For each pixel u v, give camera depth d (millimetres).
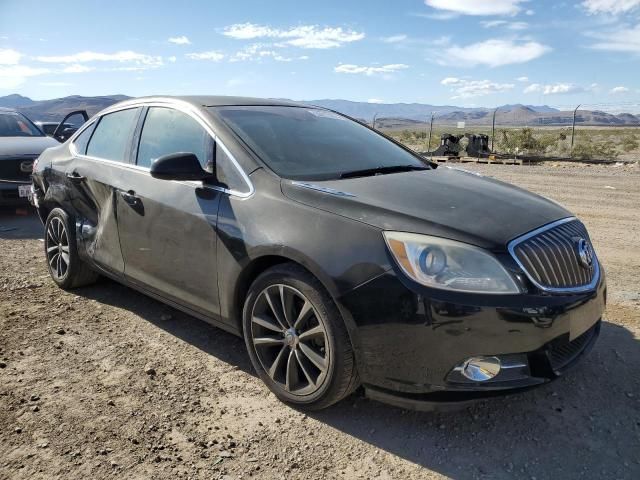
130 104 4609
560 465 2723
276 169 3408
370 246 2785
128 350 3926
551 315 2705
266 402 3275
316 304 2943
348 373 2914
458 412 3188
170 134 4023
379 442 2910
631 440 2916
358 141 4234
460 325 2602
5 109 10055
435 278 2648
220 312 3516
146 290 4160
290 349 3160
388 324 2707
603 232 7707
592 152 24828
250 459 2756
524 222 2961
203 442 2879
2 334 4141
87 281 5090
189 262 3633
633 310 4676
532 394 3375
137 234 4039
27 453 2768
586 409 3207
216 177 3549
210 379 3535
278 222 3115
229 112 3910
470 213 2941
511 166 18062
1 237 7359
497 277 2646
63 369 3631
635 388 3430
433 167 4238
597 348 3965
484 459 2773
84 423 3025
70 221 4867
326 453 2814
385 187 3248
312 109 4633
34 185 5562
